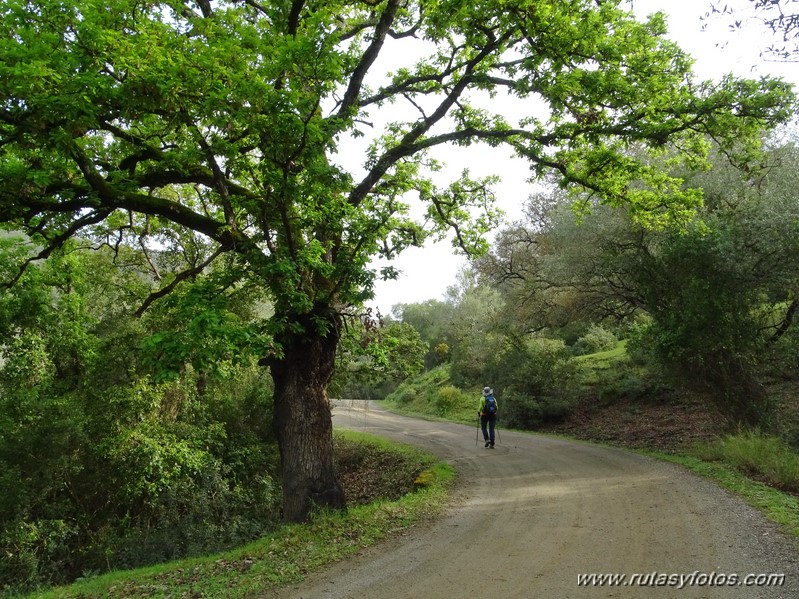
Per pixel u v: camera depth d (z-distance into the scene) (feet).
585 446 52.29
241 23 29.58
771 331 50.11
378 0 39.42
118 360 49.49
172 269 64.69
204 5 33.30
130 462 46.19
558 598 15.76
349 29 41.73
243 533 44.62
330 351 34.73
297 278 27.37
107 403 47.32
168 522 44.45
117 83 23.98
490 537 22.89
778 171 44.73
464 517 27.09
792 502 24.79
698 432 50.26
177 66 22.53
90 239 51.88
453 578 18.13
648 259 51.55
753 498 26.21
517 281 82.84
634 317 74.08
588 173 40.50
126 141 30.94
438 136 39.55
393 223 47.44
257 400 63.67
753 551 18.75
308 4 34.68
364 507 32.71
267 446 62.03
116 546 42.63
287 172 26.02
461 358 121.39
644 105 37.19
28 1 23.84
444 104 40.14
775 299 47.37
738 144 48.14
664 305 50.47
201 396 58.44
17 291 48.03
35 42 22.65
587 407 73.10
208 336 23.97
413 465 51.21
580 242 58.13
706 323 43.91
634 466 38.75
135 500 48.26
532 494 31.42
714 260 43.62
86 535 45.24
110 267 60.18
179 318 26.43
